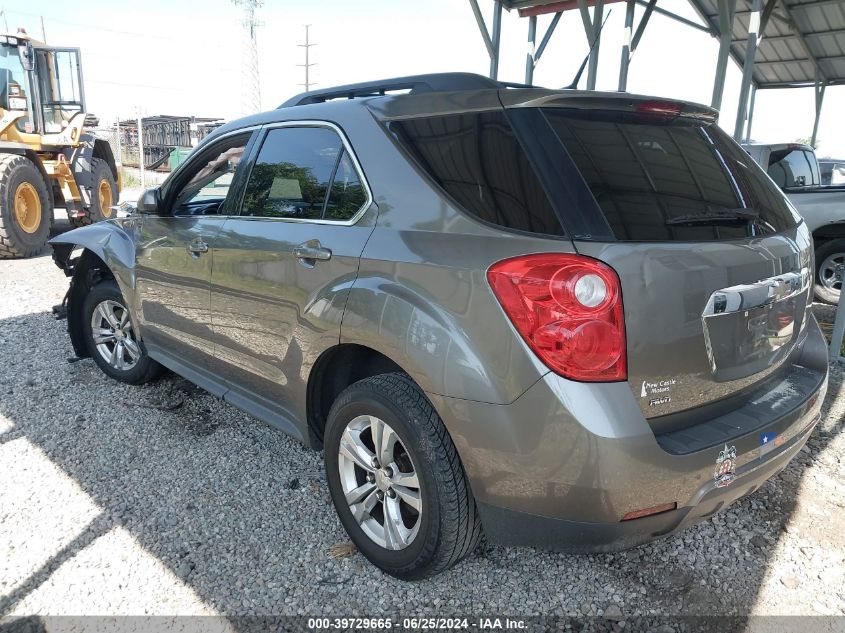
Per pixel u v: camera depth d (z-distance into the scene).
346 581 2.40
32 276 7.68
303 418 2.72
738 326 2.12
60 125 10.25
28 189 8.89
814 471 3.21
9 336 5.21
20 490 2.97
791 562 2.53
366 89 2.72
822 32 15.29
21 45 9.62
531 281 1.84
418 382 2.10
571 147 1.99
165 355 3.77
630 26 12.40
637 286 1.83
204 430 3.64
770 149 7.18
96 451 3.37
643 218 1.94
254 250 2.82
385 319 2.17
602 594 2.35
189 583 2.37
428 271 2.08
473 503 2.14
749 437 2.04
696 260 1.96
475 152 2.13
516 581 2.41
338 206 2.53
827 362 2.60
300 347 2.59
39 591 2.31
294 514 2.83
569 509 1.87
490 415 1.92
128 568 2.44
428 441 2.11
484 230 2.02
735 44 16.50
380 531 2.44
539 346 1.84
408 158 2.32
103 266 4.30
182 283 3.35
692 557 2.56
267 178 2.95
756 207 2.36
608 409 1.79
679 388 1.96
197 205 3.52
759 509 2.89
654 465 1.82
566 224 1.87
